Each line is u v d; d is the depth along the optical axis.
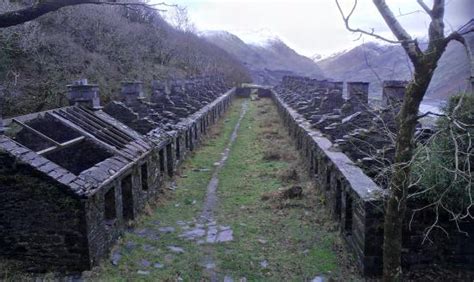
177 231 13.08
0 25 7.18
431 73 6.61
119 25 39.50
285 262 10.84
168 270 10.49
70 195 9.77
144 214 14.25
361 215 9.97
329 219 13.45
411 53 6.66
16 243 9.97
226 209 15.06
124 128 16.66
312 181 17.52
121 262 10.77
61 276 9.81
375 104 16.41
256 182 18.39
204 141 27.98
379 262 9.76
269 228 13.11
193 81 42.44
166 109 25.48
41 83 24.16
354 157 14.34
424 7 6.52
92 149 13.77
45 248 9.95
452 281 9.66
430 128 10.02
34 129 13.33
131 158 13.61
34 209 9.84
